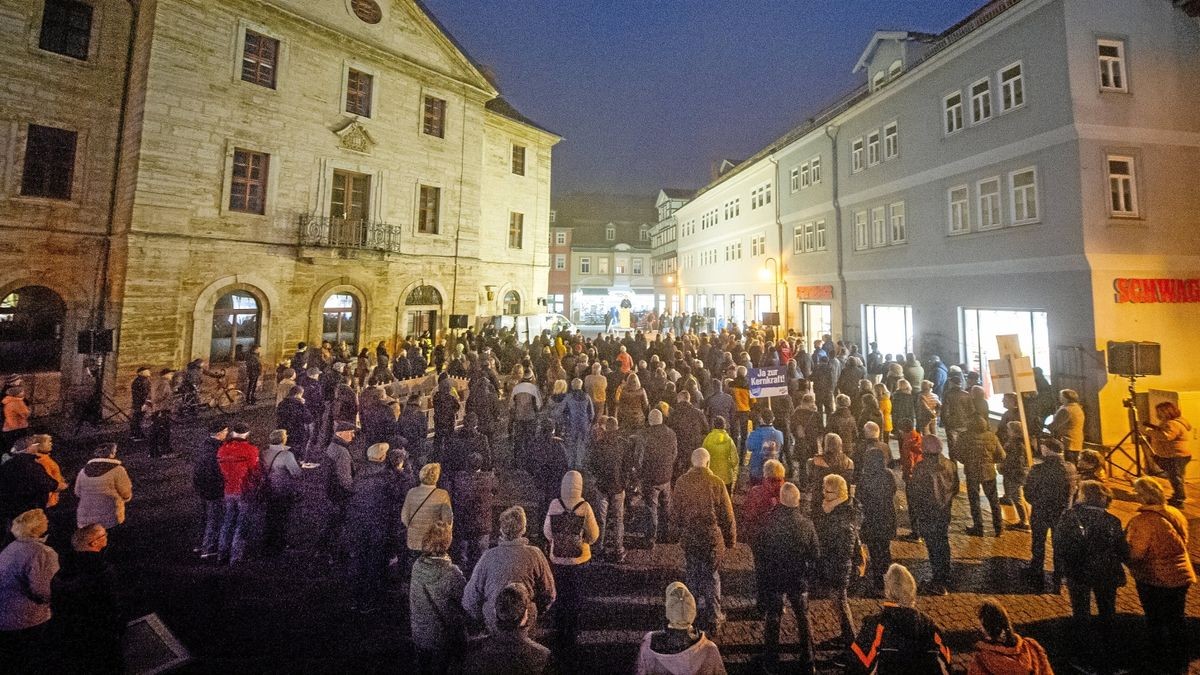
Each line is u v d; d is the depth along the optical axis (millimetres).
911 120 17484
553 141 30141
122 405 14414
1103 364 11602
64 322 14789
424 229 22391
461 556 6445
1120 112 12180
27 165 14273
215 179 16234
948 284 16016
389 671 5062
